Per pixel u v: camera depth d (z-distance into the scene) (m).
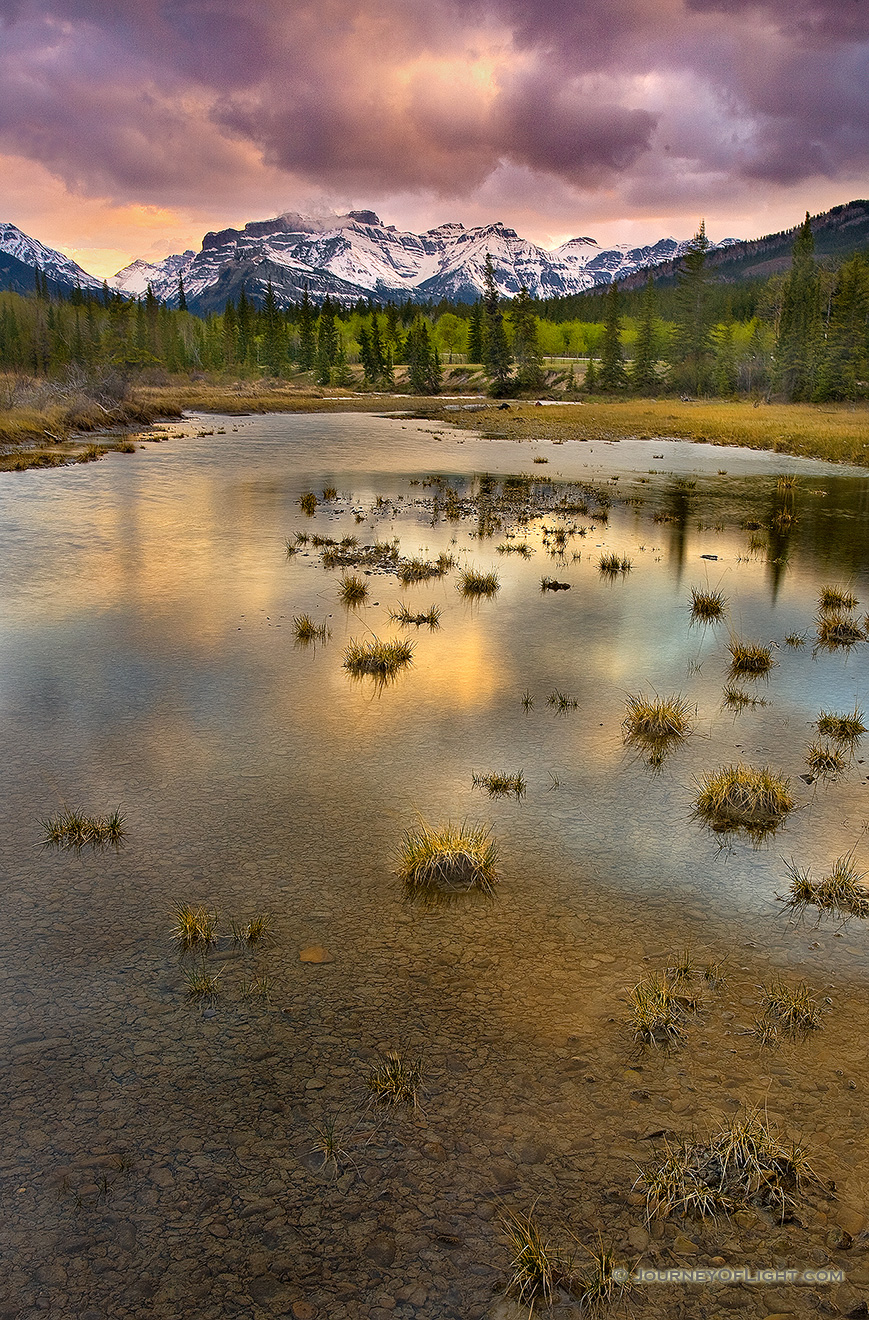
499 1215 3.46
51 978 4.91
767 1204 3.51
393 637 11.71
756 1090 4.11
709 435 50.41
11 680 9.84
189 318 183.75
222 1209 3.48
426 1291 3.15
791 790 7.48
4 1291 3.13
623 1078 4.19
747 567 16.97
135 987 4.84
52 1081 4.15
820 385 80.81
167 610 12.88
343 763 7.82
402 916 5.55
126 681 9.88
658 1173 3.60
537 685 10.01
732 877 6.10
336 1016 4.62
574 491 27.17
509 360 114.50
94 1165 3.69
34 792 7.17
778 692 9.98
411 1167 3.69
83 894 5.73
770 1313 3.06
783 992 4.79
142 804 6.98
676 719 8.66
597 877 6.06
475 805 7.07
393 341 159.75
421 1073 4.21
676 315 105.88
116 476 28.09
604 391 108.00
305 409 77.62
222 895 5.74
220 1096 4.07
